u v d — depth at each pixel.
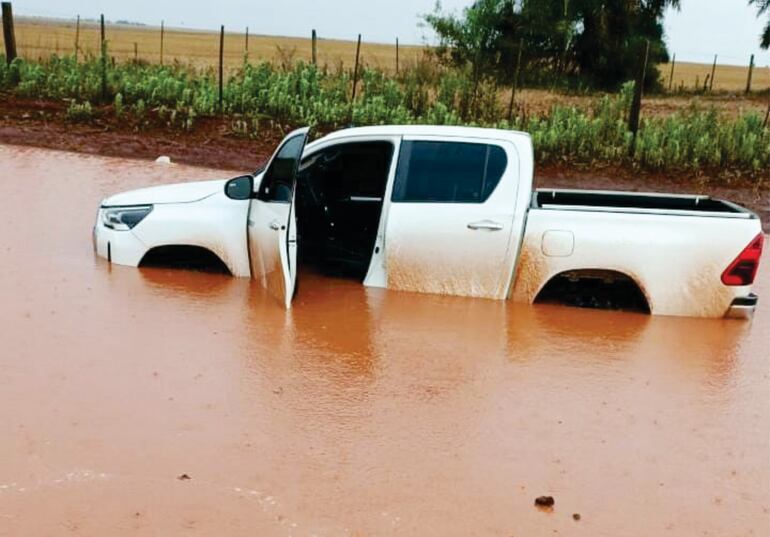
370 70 20.72
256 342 6.07
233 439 4.56
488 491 4.17
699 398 5.50
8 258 7.89
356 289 7.43
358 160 7.66
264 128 17.16
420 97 18.92
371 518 3.88
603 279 7.09
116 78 19.33
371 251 7.58
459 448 4.61
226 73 22.52
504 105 20.12
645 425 5.04
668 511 4.08
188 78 19.89
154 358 5.65
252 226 7.34
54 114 17.38
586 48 33.53
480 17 31.34
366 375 5.57
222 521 3.79
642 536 3.85
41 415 4.72
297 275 7.32
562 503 4.10
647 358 6.18
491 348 6.21
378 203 7.63
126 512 3.83
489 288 7.22
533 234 7.01
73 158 14.34
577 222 6.99
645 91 32.53
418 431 4.79
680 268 6.94
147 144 15.86
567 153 15.83
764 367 6.10
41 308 6.53
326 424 4.80
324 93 18.58
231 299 7.03
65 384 5.15
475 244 7.09
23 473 4.11
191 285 7.36
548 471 4.41
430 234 7.14
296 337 6.21
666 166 15.18
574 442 4.76
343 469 4.30
